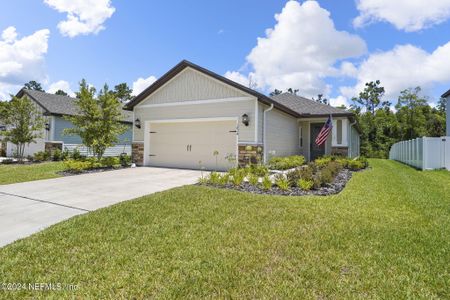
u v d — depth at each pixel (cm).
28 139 1559
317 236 380
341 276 279
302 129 1788
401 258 315
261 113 1137
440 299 243
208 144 1220
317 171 968
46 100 1900
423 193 679
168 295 246
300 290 254
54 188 748
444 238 376
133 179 916
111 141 1266
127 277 275
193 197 598
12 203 584
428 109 3653
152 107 1357
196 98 1231
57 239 371
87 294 248
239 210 503
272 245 350
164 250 336
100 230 404
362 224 432
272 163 1146
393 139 3503
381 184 811
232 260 310
